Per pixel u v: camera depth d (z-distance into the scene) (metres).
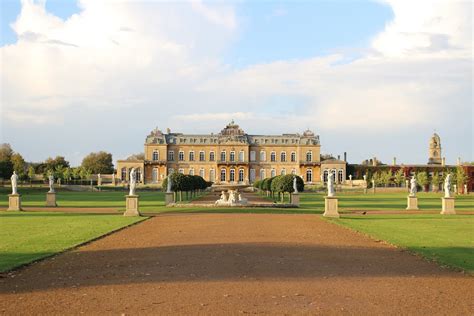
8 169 132.75
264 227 34.72
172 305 13.74
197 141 174.50
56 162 196.38
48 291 15.37
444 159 178.12
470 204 71.44
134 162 170.00
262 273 18.02
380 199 86.69
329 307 13.65
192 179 71.12
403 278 17.47
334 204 45.25
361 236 29.92
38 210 52.09
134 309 13.38
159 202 70.44
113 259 21.06
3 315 12.86
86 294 14.97
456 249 24.36
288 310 13.32
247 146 173.25
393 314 13.11
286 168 173.75
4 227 33.97
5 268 18.81
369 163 190.88
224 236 29.25
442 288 16.00
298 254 22.45
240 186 76.25
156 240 27.47
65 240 27.09
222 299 14.36
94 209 53.94
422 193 131.00
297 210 54.53
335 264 20.03
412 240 27.89
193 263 20.00
